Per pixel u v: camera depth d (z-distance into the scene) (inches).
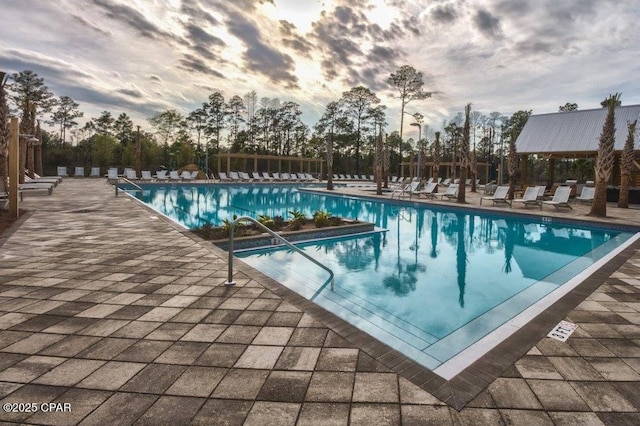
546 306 137.4
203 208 565.6
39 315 116.2
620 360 94.9
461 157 589.6
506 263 246.1
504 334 114.6
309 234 305.7
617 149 641.0
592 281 166.6
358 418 69.9
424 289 188.7
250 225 303.6
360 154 1915.6
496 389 80.9
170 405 72.8
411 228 392.2
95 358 90.5
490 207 514.0
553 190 721.6
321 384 81.2
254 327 110.0
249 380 82.2
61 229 272.8
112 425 66.6
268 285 148.4
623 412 73.2
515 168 676.7
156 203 620.4
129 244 223.9
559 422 69.9
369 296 175.8
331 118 1792.6
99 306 124.6
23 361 88.4
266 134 1876.2
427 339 130.9
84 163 1472.7
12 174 317.4
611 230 369.1
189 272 165.9
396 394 78.0
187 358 91.4
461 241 323.6
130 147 1476.4
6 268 169.3
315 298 170.2
